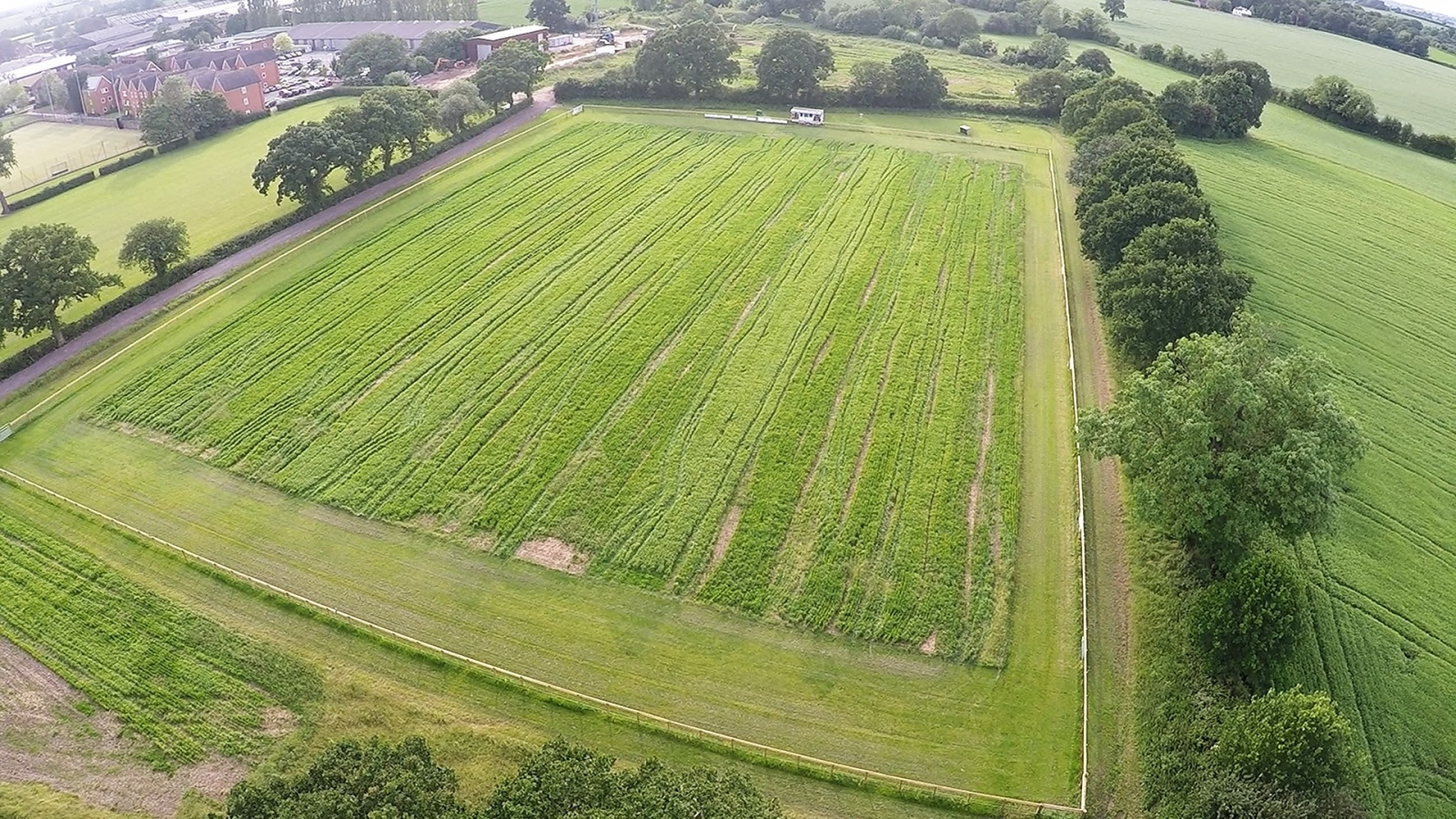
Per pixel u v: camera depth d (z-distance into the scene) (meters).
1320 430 47.28
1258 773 36.88
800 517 57.09
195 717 44.44
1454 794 40.91
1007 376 71.44
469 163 115.62
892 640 48.75
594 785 33.44
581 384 69.81
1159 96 129.50
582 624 49.75
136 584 52.34
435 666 47.25
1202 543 48.88
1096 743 43.22
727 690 46.06
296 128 99.56
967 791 41.31
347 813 31.78
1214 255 71.44
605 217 99.44
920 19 199.25
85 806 40.47
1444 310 84.12
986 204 103.44
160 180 116.38
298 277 86.25
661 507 57.75
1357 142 132.25
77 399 69.06
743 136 126.56
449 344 75.12
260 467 61.69
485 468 61.19
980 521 56.91
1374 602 50.88
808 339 75.94
